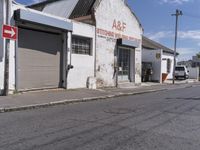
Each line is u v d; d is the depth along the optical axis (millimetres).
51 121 8594
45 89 15844
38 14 14391
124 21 22562
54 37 16375
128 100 14539
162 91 21078
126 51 23562
